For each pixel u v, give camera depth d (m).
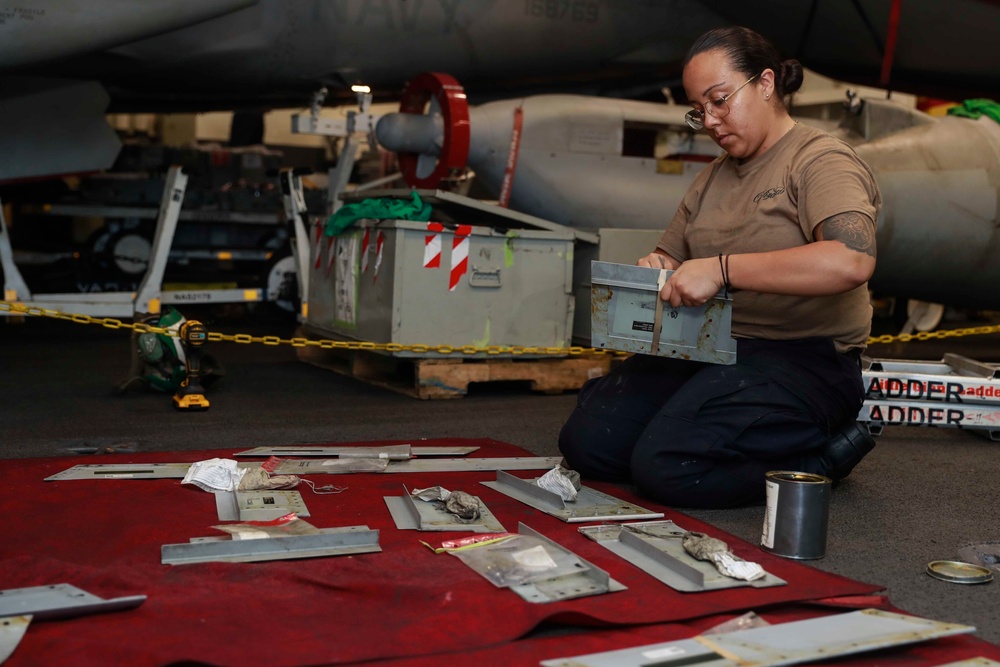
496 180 6.37
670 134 6.83
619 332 2.51
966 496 2.90
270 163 8.68
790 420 2.51
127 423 3.67
